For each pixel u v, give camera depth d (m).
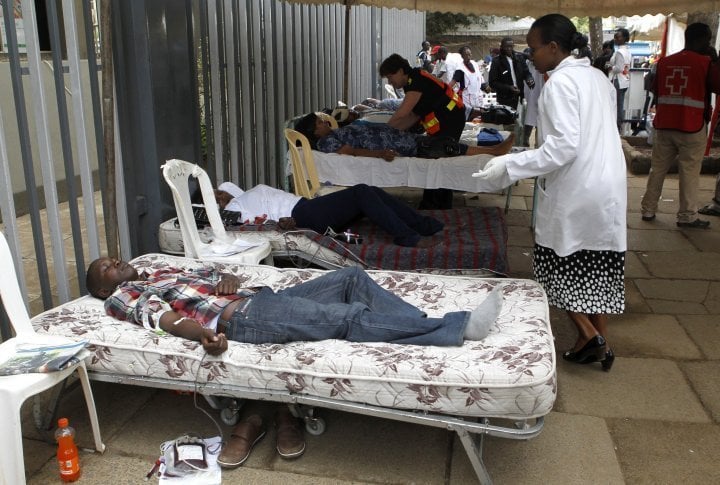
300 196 4.75
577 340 3.52
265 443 2.81
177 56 4.33
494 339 2.72
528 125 8.75
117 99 3.95
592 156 3.03
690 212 6.05
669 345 3.76
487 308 2.67
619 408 3.10
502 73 9.80
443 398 2.38
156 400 3.15
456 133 6.13
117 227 3.87
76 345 2.59
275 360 2.55
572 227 3.12
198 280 3.01
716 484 2.57
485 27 26.61
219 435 2.86
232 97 5.57
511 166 3.08
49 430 2.86
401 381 2.40
